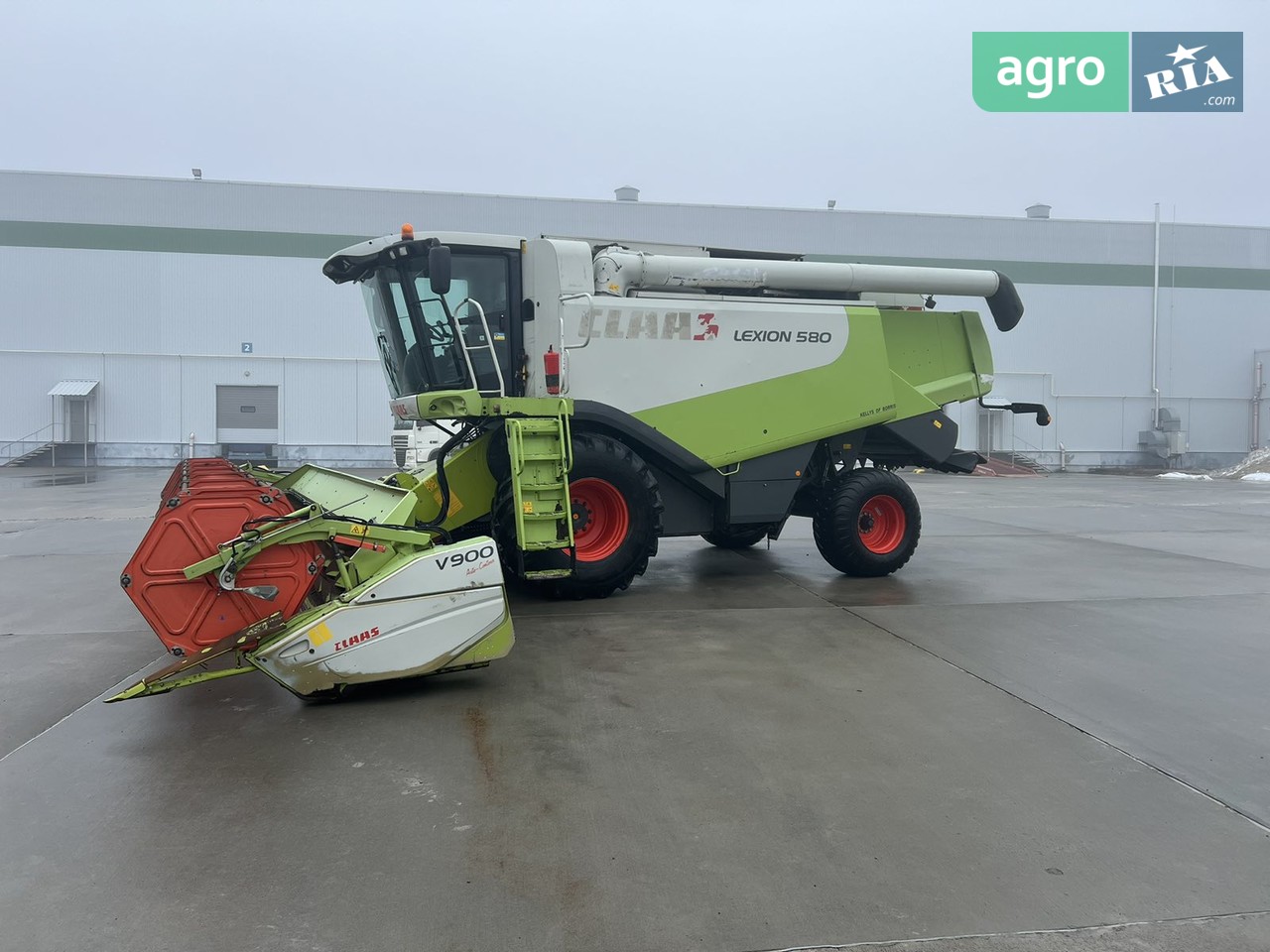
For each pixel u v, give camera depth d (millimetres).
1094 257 32406
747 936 2461
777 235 30531
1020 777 3561
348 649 4238
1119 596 7234
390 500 5055
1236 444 33688
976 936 2473
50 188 26969
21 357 27125
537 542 6004
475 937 2443
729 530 8008
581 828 3082
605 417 6633
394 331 6738
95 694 4539
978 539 10992
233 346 28156
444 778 3488
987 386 8641
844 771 3605
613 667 5020
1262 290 33531
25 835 3018
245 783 3439
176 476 6207
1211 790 3461
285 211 28172
